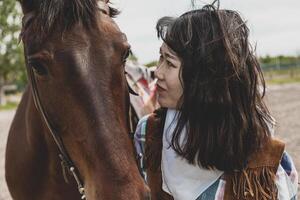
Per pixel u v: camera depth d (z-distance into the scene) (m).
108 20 2.03
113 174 1.78
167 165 2.04
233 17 1.96
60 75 1.87
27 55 2.00
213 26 1.93
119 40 1.97
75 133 1.88
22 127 2.99
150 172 2.13
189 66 1.94
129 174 1.80
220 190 1.98
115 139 1.83
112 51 1.93
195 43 1.94
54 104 1.92
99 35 1.93
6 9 25.11
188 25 1.96
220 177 1.99
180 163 2.00
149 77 4.14
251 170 1.95
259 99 2.02
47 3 1.95
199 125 1.94
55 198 2.77
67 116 1.89
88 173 1.88
